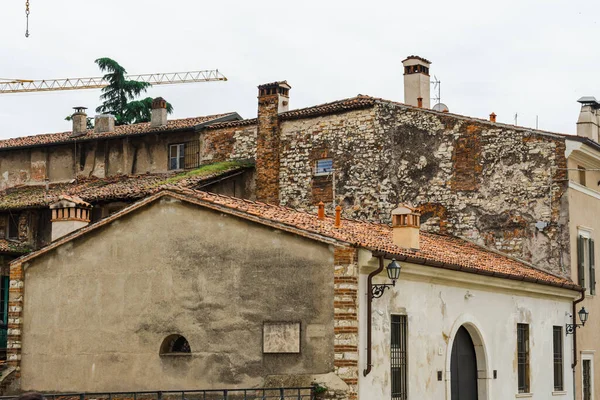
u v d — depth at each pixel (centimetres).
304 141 3362
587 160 3003
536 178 2911
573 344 2884
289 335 1950
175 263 2120
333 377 1881
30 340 2281
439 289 2219
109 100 5803
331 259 1931
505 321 2502
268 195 3416
